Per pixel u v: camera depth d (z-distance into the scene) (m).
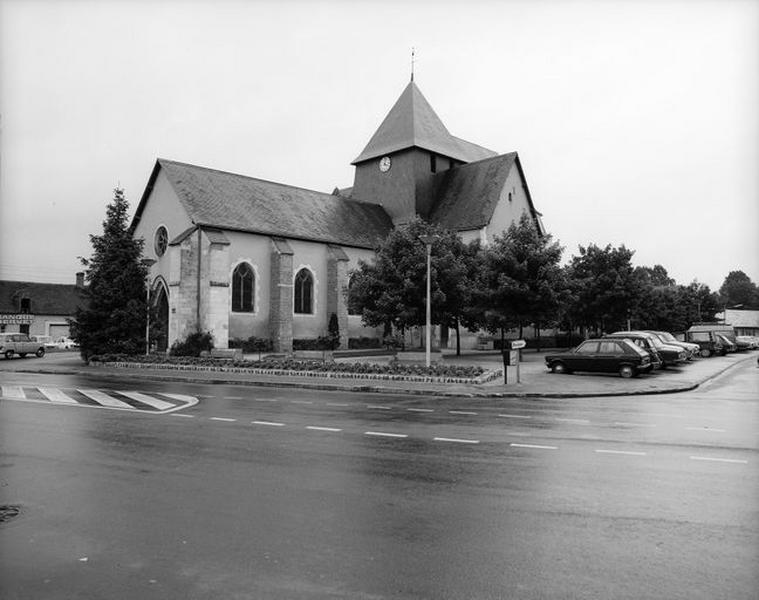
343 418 13.45
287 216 40.72
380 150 50.53
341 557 5.25
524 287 31.23
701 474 8.21
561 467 8.62
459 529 5.97
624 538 5.72
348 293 31.33
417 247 27.80
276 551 5.38
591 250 43.91
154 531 5.91
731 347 43.94
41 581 4.78
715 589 4.63
